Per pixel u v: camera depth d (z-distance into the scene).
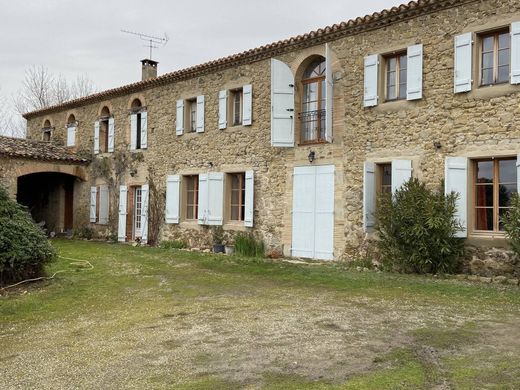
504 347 4.71
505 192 8.77
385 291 7.61
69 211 20.00
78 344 5.31
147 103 16.31
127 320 6.25
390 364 4.29
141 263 11.32
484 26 8.84
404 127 9.95
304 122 11.99
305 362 4.41
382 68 10.44
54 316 6.64
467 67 8.99
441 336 5.09
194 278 9.25
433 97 9.54
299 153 11.83
